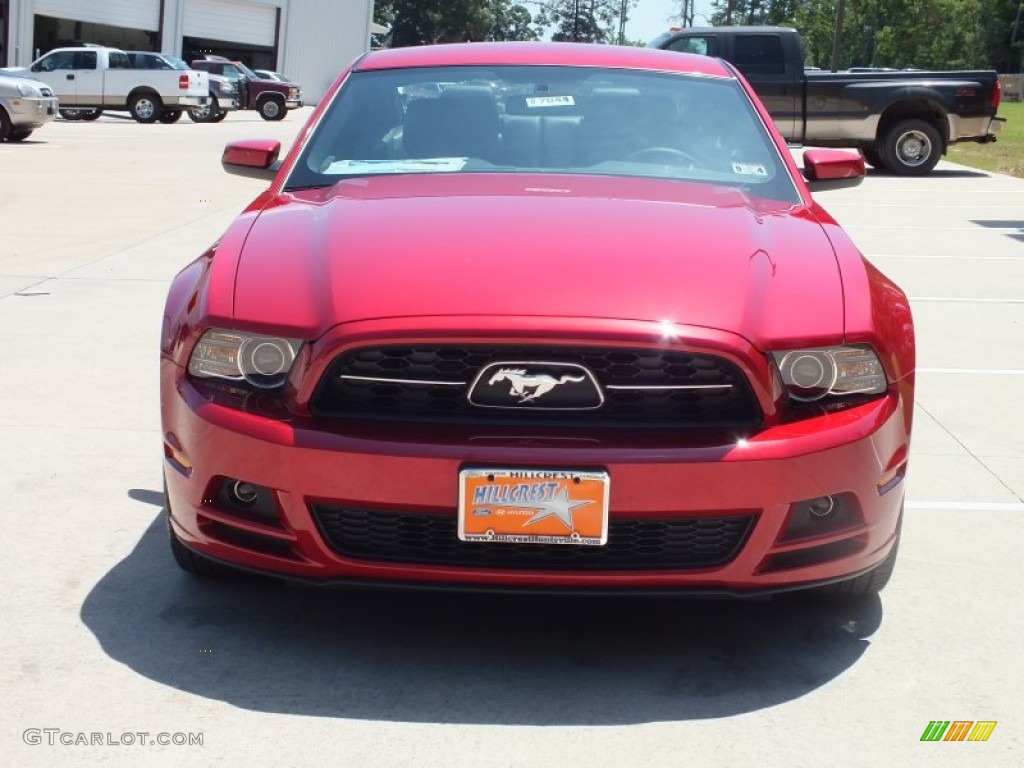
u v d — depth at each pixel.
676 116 4.09
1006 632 3.25
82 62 29.30
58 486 4.24
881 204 14.62
